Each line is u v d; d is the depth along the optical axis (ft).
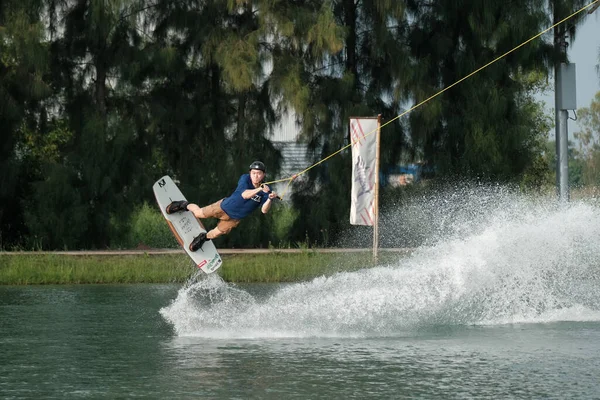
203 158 411.13
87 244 395.75
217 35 383.24
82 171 388.16
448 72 411.95
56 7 398.01
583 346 141.18
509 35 396.37
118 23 390.83
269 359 130.52
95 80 399.85
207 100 411.95
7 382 115.65
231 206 173.17
